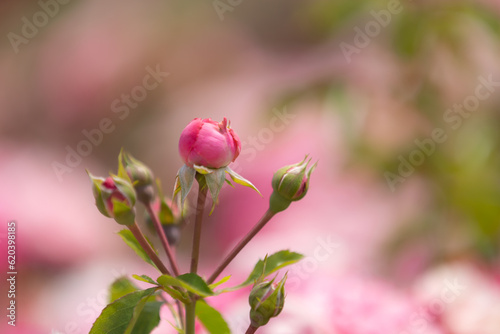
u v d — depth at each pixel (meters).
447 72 1.01
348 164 1.02
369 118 1.00
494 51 1.01
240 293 0.84
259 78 1.49
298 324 0.81
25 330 0.93
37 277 1.10
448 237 0.98
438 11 0.99
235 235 1.29
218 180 0.67
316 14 1.08
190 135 0.67
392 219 1.04
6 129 1.50
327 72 1.05
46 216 1.17
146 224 0.72
